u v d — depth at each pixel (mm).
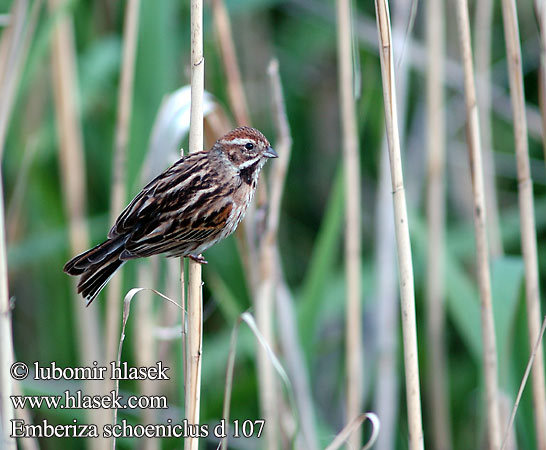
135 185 10062
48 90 13078
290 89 14609
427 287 11531
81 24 13172
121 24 12977
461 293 10586
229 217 8477
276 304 10188
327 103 14953
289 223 14562
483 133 11742
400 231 7402
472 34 13438
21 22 9109
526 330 9305
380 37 7117
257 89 14344
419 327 12953
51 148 13070
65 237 11789
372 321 12805
